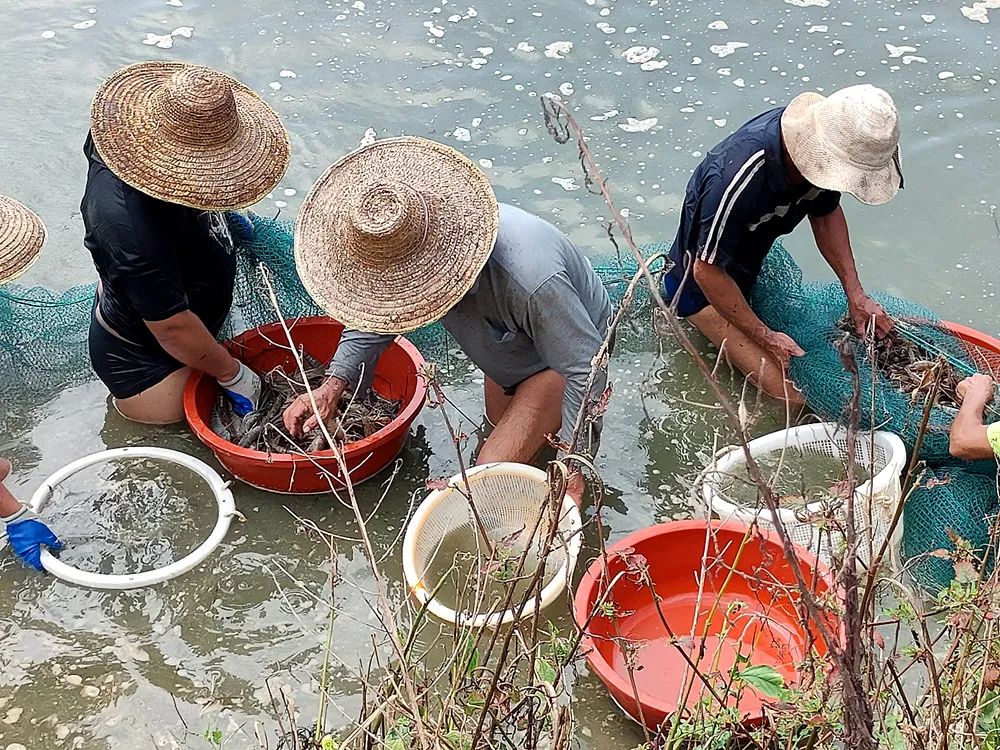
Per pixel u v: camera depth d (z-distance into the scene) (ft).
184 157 10.18
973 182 14.74
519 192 14.84
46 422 12.46
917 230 14.16
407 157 9.57
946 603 6.37
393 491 11.55
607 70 16.87
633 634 9.66
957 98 16.01
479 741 6.64
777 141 10.78
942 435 10.65
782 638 9.09
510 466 10.39
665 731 8.04
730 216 11.00
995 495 10.51
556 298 9.41
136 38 18.07
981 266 13.61
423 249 8.82
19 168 15.60
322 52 17.56
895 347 11.69
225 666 9.89
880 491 9.87
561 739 6.49
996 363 11.51
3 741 9.29
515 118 16.07
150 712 9.50
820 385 11.36
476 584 7.09
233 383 11.90
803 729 6.72
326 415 10.75
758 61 16.87
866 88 10.48
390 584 10.55
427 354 13.19
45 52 17.84
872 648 6.63
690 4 18.26
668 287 12.59
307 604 10.44
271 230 12.84
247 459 10.83
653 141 15.55
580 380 9.78
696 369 12.68
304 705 9.48
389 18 18.34
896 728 6.25
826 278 13.83
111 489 11.47
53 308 12.96
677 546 9.66
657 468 11.70
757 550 9.34
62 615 10.34
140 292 10.59
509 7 18.43
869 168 10.43
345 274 8.95
